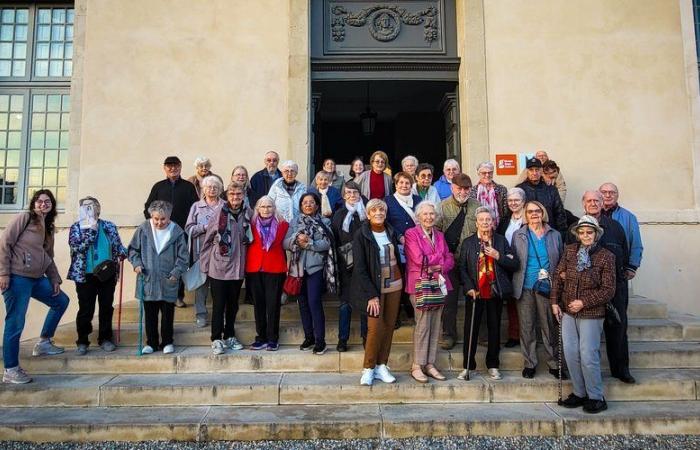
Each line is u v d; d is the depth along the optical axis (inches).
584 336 147.5
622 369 157.9
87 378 160.7
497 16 245.3
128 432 136.5
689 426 140.7
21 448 133.2
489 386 154.6
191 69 241.3
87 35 240.5
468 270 163.2
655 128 241.0
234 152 238.4
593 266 147.9
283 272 174.7
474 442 135.9
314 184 208.2
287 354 168.4
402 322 187.0
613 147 239.9
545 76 242.8
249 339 183.8
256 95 241.1
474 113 239.8
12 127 248.8
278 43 243.8
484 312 186.1
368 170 218.7
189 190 205.5
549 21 245.4
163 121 238.4
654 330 185.8
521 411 146.6
